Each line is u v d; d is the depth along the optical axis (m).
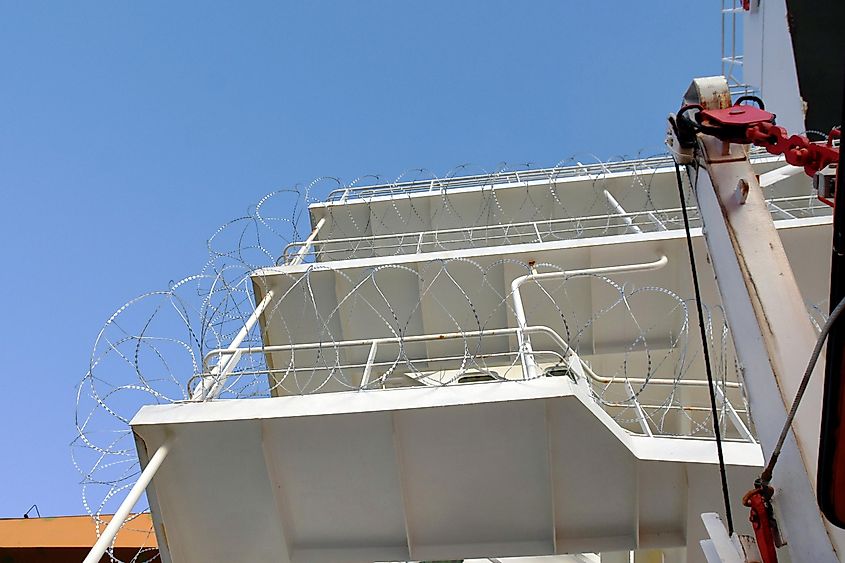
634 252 8.52
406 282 9.41
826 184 3.00
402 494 5.52
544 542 5.73
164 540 5.65
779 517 3.01
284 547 5.79
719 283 3.57
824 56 9.08
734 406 8.71
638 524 5.64
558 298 9.05
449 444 5.43
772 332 3.09
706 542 3.65
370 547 5.82
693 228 8.52
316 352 9.45
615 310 8.79
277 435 5.45
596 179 11.09
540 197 11.44
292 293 9.11
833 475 2.40
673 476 5.46
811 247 7.74
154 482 5.53
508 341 9.47
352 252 11.62
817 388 2.92
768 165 10.66
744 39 11.28
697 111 3.66
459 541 5.79
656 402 9.46
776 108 9.90
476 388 5.32
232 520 5.71
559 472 5.50
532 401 5.18
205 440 5.41
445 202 11.45
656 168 11.23
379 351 9.74
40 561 9.32
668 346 8.74
